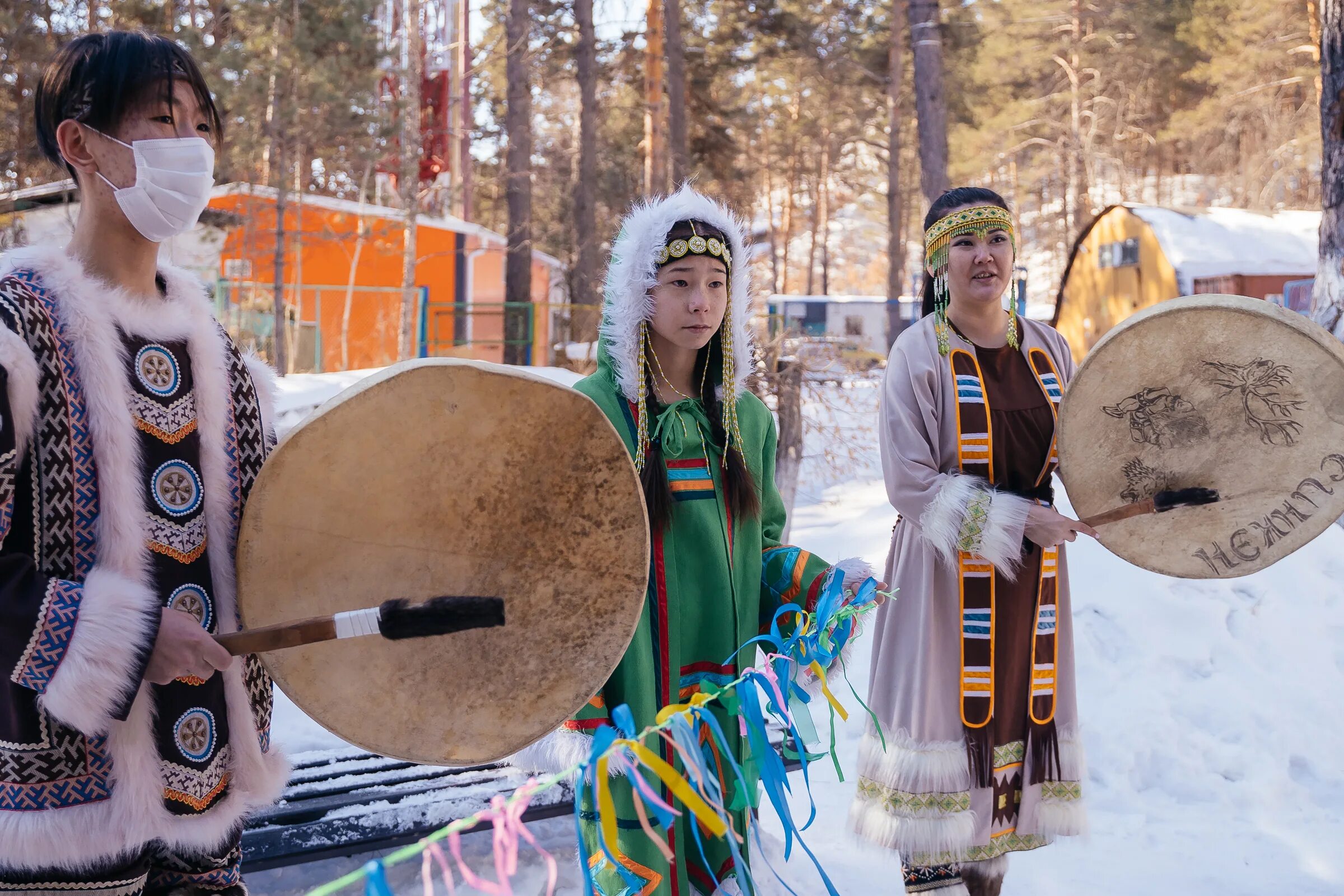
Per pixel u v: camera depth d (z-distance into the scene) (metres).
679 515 2.34
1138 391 2.75
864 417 8.70
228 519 1.89
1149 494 2.82
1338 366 2.63
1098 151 38.94
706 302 2.32
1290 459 2.72
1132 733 4.15
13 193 14.65
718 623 2.34
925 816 2.80
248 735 1.91
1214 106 34.00
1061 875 3.31
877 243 66.50
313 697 1.77
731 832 1.63
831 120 35.56
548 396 1.82
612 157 29.78
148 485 1.77
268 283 18.91
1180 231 18.33
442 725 1.84
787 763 3.79
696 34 25.72
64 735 1.68
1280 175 32.88
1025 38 36.88
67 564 1.69
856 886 3.24
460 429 1.79
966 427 2.89
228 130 17.11
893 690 2.91
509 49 21.84
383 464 1.77
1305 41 31.89
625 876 2.16
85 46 1.78
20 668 1.55
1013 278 2.98
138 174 1.76
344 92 18.02
